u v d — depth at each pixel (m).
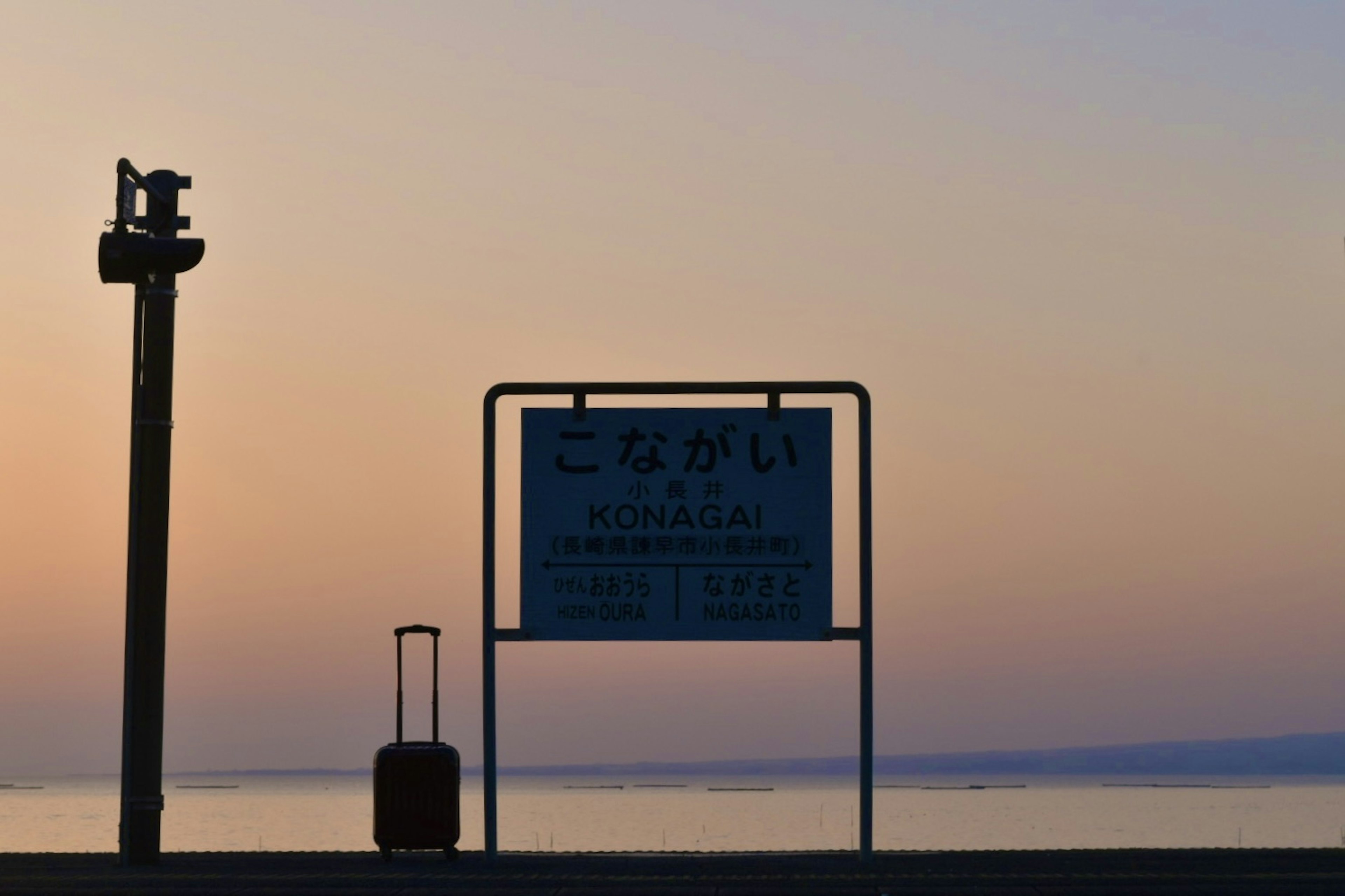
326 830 171.00
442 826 17.89
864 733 17.53
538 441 18.28
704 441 18.20
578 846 136.62
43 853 18.84
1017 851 18.08
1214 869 15.75
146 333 18.22
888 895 13.66
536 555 18.16
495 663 18.03
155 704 17.77
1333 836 147.38
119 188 17.14
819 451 18.16
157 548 17.97
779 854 18.36
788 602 17.98
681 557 18.09
